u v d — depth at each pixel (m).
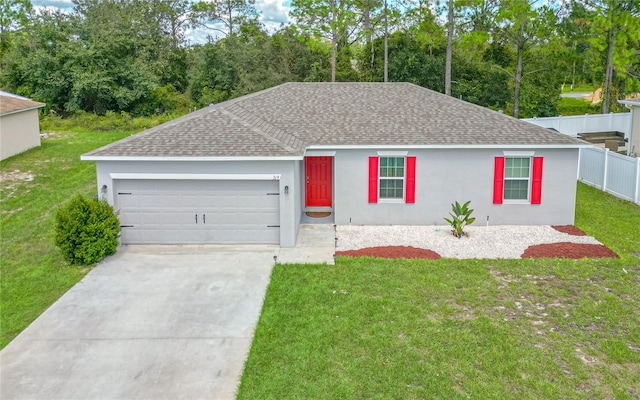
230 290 12.13
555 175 16.44
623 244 14.87
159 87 40.62
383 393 8.23
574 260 13.69
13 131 24.67
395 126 17.27
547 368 8.87
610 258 13.78
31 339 10.09
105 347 9.77
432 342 9.67
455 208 16.00
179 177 14.72
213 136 15.34
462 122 17.47
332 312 10.86
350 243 15.20
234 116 16.81
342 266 13.34
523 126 17.11
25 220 17.22
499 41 39.56
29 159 24.28
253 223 15.12
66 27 37.91
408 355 9.26
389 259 13.80
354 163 16.61
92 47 37.16
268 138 15.16
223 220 15.12
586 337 9.88
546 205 16.66
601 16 31.83
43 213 17.83
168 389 8.48
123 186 14.94
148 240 15.25
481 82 44.03
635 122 24.97
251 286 12.33
